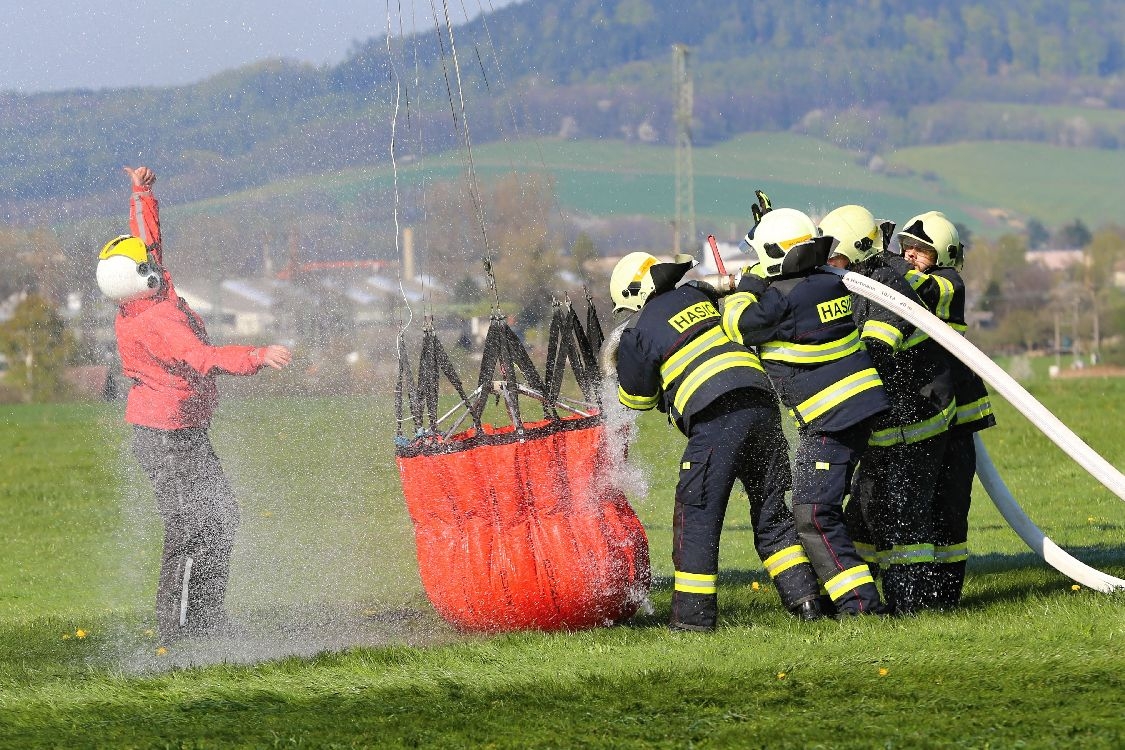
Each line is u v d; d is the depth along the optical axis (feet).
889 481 46.96
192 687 37.83
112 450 158.61
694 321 43.60
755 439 43.24
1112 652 35.47
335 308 217.36
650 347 43.50
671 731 30.83
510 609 43.60
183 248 223.71
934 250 49.16
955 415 47.50
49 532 93.50
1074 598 44.29
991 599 47.62
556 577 43.37
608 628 44.62
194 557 49.70
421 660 39.65
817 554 43.68
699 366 42.86
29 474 132.46
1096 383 234.38
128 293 50.39
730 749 29.27
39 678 41.22
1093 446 115.65
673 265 44.62
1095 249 564.71
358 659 40.19
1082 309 541.34
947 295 48.29
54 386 265.13
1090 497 87.10
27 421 221.46
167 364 50.11
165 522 50.06
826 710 31.71
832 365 43.29
